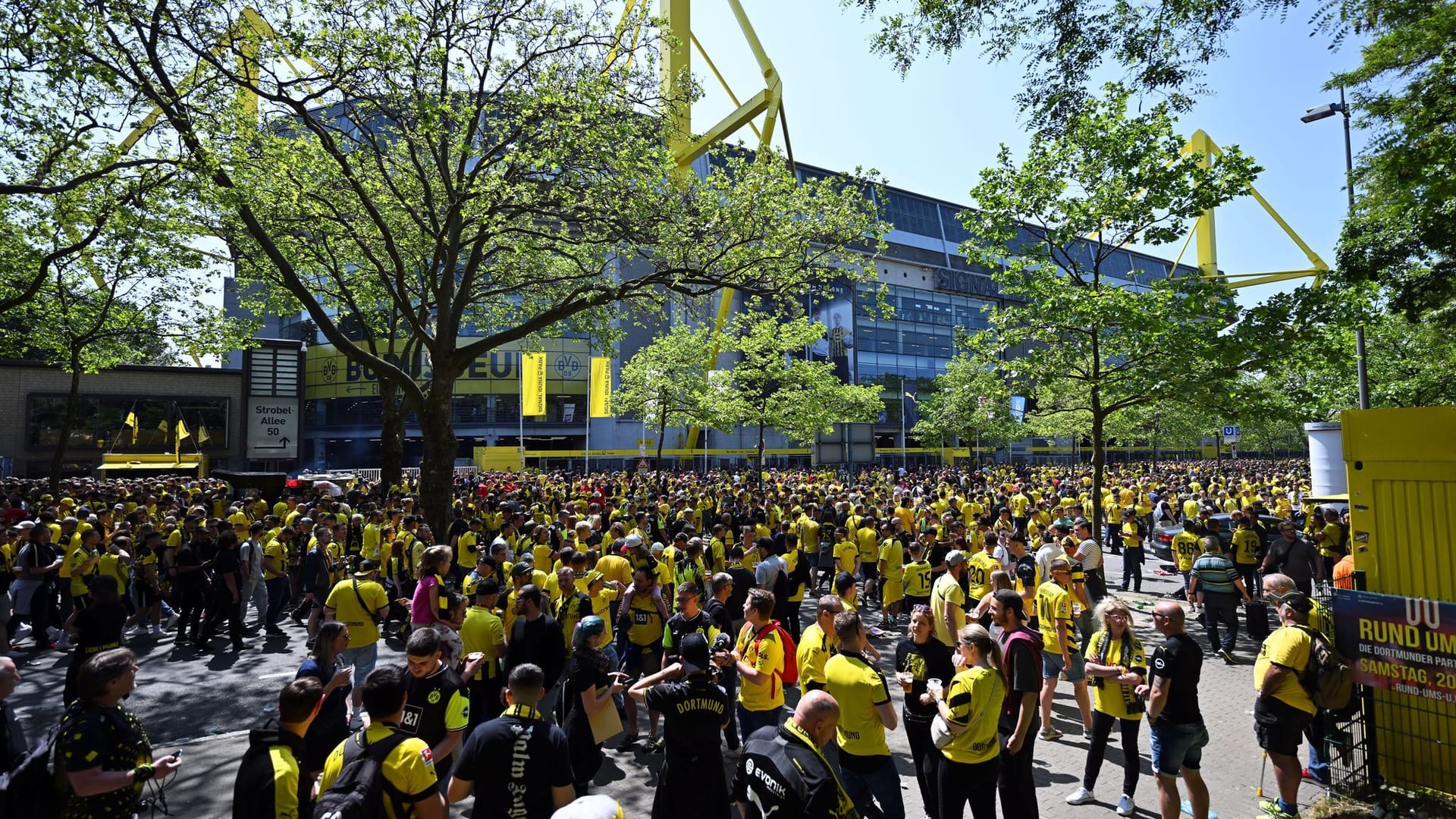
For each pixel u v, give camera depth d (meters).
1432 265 8.72
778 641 5.66
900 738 7.08
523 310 23.33
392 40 11.84
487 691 6.02
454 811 5.68
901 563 11.37
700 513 16.70
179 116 11.23
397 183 16.97
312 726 4.98
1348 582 6.68
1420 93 8.00
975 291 79.50
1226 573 9.62
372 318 25.06
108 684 3.67
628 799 5.84
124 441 40.47
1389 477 5.58
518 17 13.76
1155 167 12.87
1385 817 4.93
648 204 14.92
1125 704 5.38
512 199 14.35
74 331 20.28
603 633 5.42
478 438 60.75
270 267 19.36
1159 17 6.80
